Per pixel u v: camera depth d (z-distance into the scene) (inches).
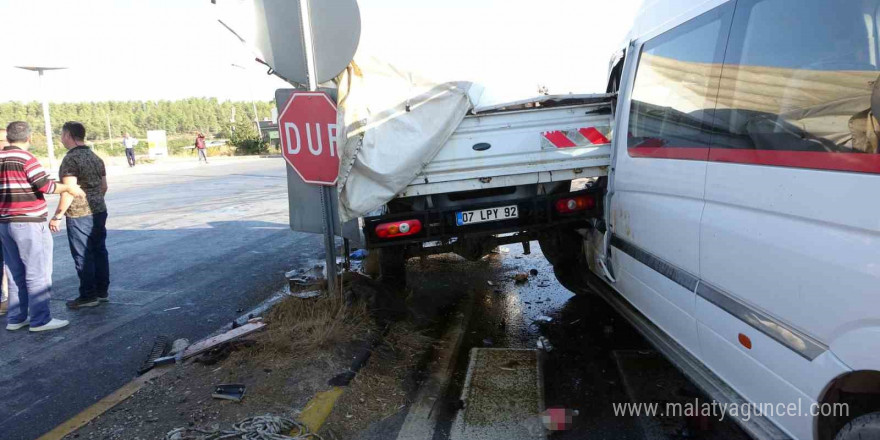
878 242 65.8
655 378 150.9
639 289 136.0
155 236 365.7
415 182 162.2
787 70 84.1
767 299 85.5
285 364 150.0
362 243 166.6
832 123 74.0
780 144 83.5
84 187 217.8
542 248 206.7
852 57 73.3
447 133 158.9
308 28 162.2
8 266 196.9
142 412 132.0
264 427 121.5
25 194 189.9
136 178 879.1
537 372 157.9
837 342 72.2
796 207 78.9
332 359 152.9
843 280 70.3
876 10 70.6
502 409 138.2
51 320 202.1
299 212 183.9
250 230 375.9
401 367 159.8
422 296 228.1
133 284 257.1
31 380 160.2
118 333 195.3
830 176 72.9
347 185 158.9
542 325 194.9
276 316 177.6
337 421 129.3
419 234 166.6
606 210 155.1
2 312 219.6
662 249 121.4
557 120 163.8
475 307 214.7
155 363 160.2
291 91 168.9
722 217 97.3
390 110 157.2
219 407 132.3
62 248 334.0
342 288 185.6
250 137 1717.5
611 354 167.6
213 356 158.4
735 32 98.7
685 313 112.4
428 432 128.0
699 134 106.7
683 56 116.8
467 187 164.2
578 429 127.6
